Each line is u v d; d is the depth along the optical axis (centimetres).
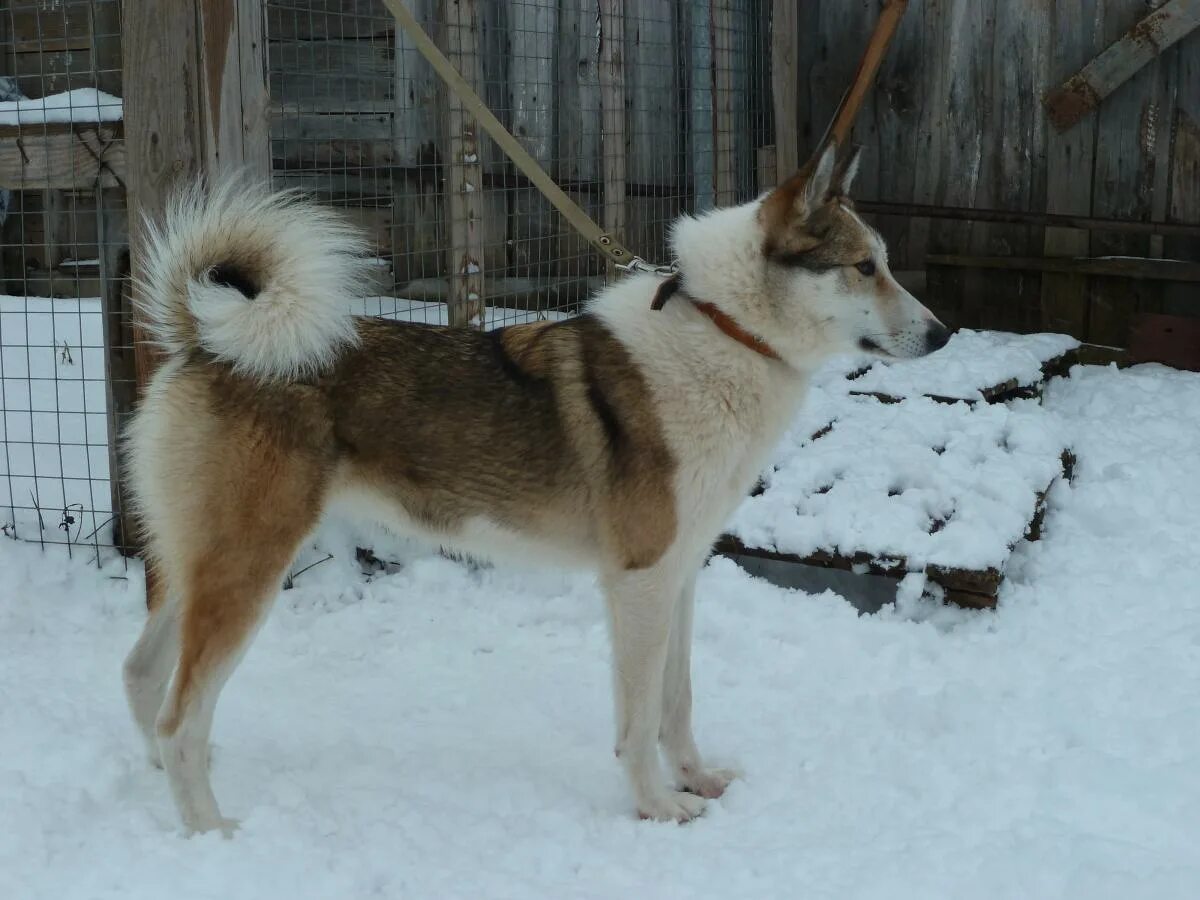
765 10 387
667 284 217
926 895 195
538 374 218
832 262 216
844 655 254
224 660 210
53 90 363
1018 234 412
